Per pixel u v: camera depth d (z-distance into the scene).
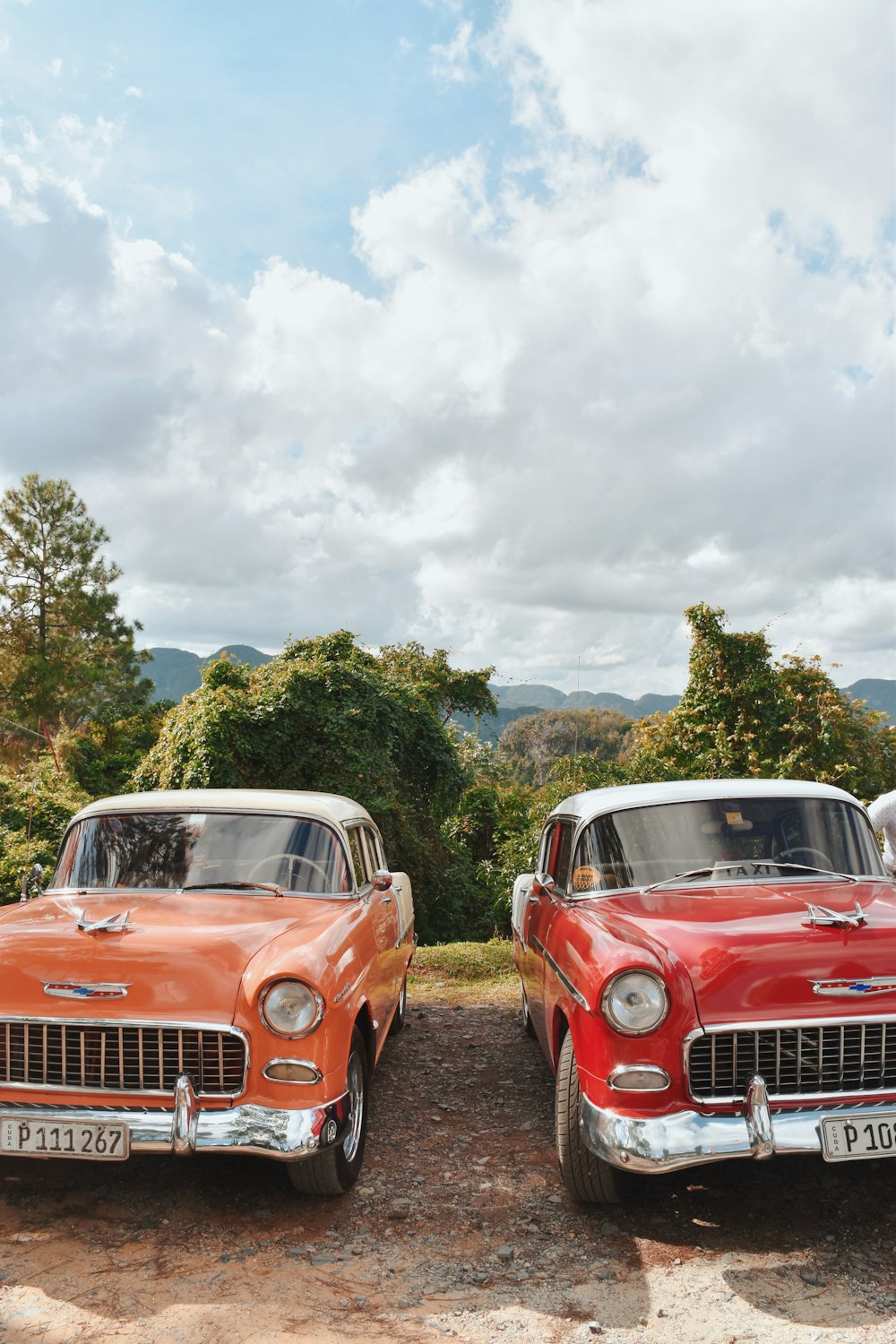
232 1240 3.63
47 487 38.69
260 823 5.04
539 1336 2.96
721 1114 3.48
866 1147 3.42
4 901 16.58
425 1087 5.76
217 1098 3.62
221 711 16.55
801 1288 3.21
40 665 36.12
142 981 3.70
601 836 4.87
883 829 5.64
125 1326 3.03
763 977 3.56
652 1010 3.49
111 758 33.50
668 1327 2.99
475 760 34.59
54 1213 3.87
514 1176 4.28
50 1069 3.74
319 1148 3.60
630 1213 3.84
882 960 3.62
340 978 3.87
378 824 17.64
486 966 9.58
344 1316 3.09
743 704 20.89
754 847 4.78
